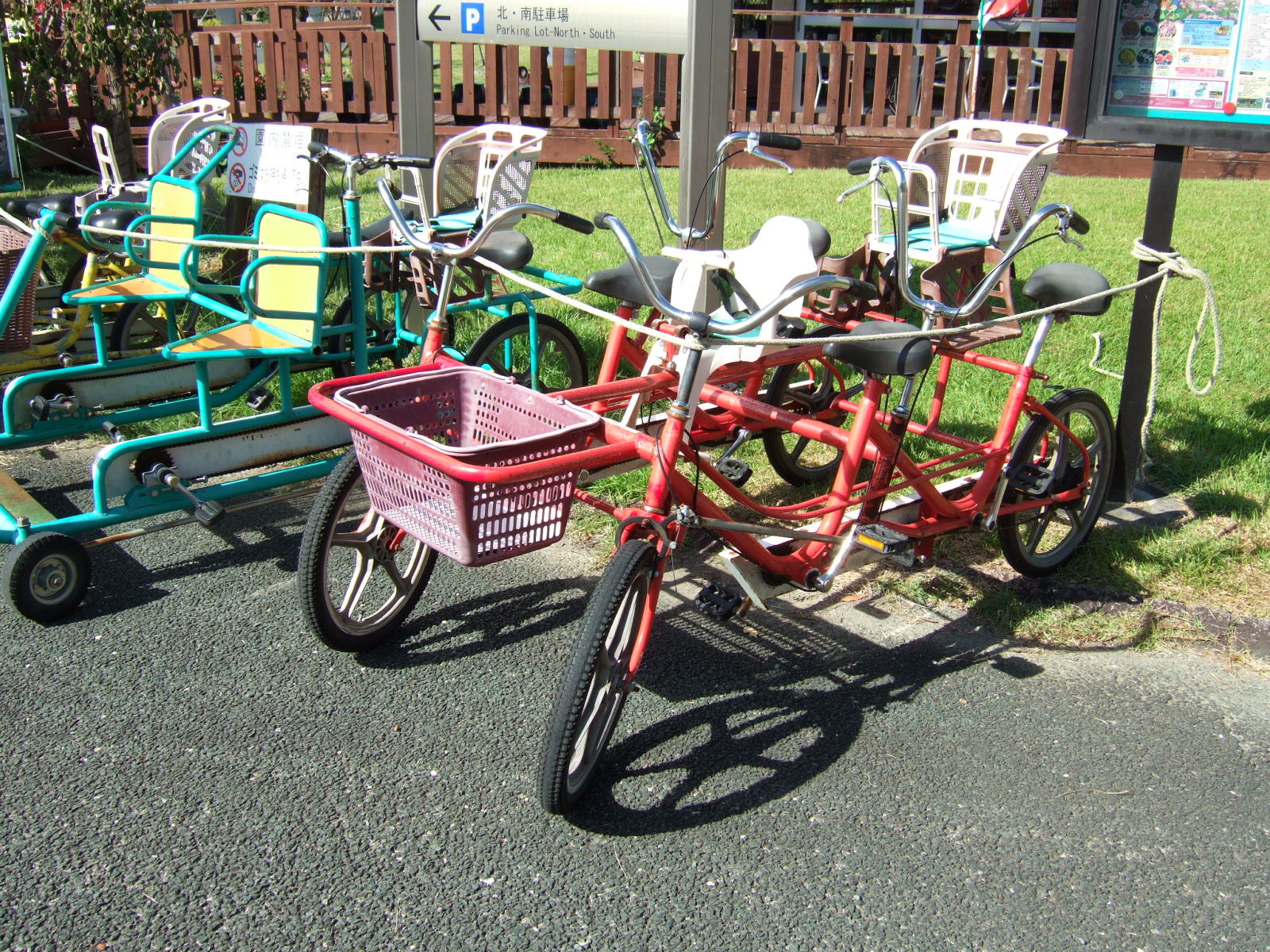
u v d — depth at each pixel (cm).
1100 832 286
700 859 274
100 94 1188
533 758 310
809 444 518
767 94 1311
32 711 323
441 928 251
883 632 380
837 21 1470
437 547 291
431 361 365
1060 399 396
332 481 330
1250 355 639
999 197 579
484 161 566
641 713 331
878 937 251
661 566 295
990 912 259
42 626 367
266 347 415
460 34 590
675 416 289
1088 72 432
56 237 531
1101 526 452
